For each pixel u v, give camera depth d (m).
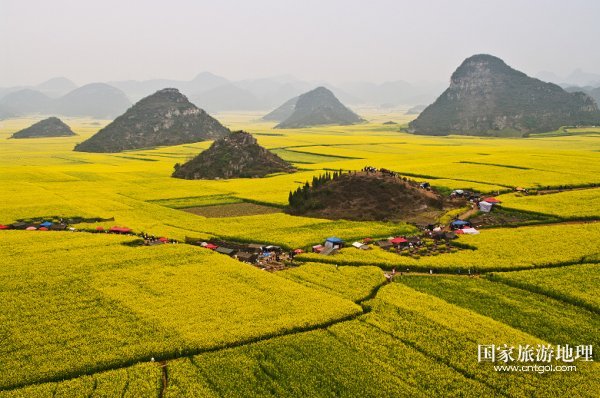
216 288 66.06
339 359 47.94
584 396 41.97
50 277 69.75
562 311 59.47
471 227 98.44
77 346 50.34
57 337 52.00
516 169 162.38
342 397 41.91
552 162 176.25
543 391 42.84
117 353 48.91
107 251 82.69
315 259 80.19
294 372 45.66
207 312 58.22
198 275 71.12
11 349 49.75
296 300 61.84
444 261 76.69
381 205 113.88
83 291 64.69
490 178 146.00
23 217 109.50
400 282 70.00
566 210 105.31
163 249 83.94
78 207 120.69
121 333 53.00
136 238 92.00
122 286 66.56
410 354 48.81
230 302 61.19
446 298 63.81
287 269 76.38
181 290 65.19
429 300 62.03
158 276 70.50
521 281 67.75
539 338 52.72
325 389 43.12
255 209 123.56
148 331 53.53
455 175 152.75
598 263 75.06
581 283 66.62
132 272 72.19
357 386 43.50
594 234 88.81
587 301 60.75
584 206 108.44
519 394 42.41
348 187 121.75
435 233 92.69
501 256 78.44
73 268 73.69
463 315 57.47
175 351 49.66
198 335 52.47
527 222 99.88
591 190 125.88
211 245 88.69
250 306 60.03
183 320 56.09
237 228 100.94
